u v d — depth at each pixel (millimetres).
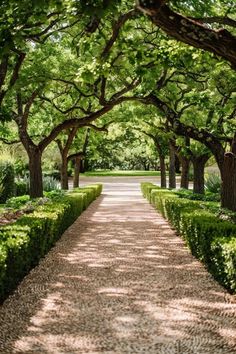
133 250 11086
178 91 17719
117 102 14758
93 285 7891
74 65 15414
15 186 23016
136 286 7836
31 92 17672
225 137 14695
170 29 5562
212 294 7328
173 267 9227
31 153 18078
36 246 9008
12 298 7047
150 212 20641
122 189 40469
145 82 14070
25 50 11547
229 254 7039
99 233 13906
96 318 6215
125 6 10695
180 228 12672
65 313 6414
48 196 19953
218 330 5797
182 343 5371
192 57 10320
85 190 24375
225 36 5523
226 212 12680
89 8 5051
